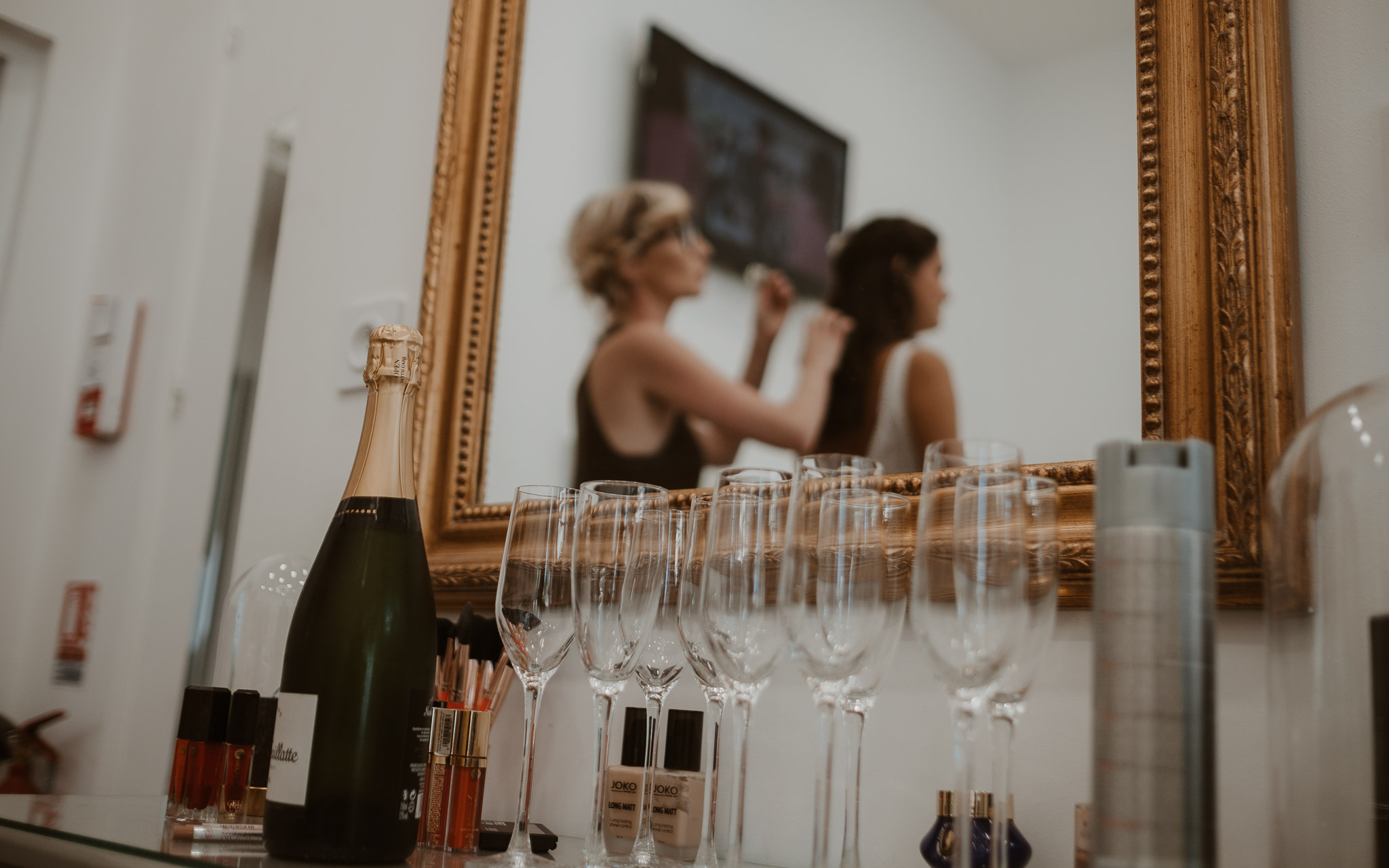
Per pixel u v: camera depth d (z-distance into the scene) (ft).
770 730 2.40
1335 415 1.56
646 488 2.16
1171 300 2.11
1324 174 2.01
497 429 3.31
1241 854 1.81
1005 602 1.55
